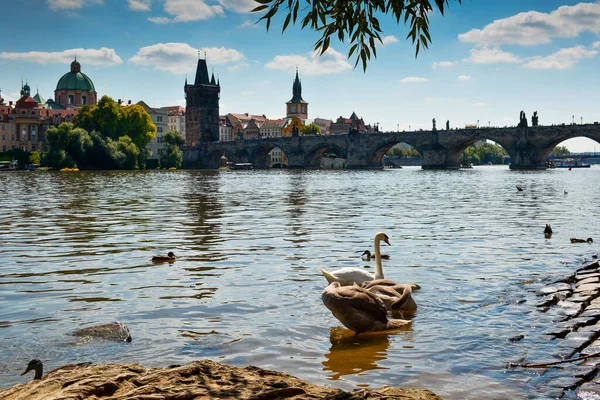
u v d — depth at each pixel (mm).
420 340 11047
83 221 32344
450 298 14281
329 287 12156
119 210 39906
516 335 11203
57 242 23984
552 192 64750
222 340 10992
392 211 39156
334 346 10758
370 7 8758
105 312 12992
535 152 173750
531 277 16781
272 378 7457
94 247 22594
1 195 57750
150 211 39062
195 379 7238
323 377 9164
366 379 9062
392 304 13148
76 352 10234
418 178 116750
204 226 29766
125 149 186875
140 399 6508
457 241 24266
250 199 51938
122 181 98062
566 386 8633
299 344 10852
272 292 14914
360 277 14898
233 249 22016
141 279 16531
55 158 172000
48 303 13828
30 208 41656
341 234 26484
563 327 11609
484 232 27344
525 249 22094
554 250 21859
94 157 181625
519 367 9508
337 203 46906
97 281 16281
